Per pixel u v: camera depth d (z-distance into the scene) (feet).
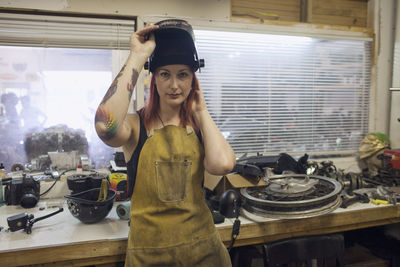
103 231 4.93
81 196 5.48
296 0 8.86
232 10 8.25
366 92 9.45
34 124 7.36
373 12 9.29
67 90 7.52
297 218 4.96
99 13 7.03
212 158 3.37
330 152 9.14
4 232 4.86
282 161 7.03
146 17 7.30
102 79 7.73
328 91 9.03
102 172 7.43
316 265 4.69
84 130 7.60
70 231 4.92
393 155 7.93
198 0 7.64
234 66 8.13
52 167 7.22
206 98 7.96
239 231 5.07
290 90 8.64
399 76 9.14
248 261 5.74
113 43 7.22
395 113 9.34
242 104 8.25
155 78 3.38
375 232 7.80
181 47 3.22
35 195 6.36
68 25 6.94
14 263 4.27
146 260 3.35
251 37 8.20
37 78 7.38
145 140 3.41
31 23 6.74
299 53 8.66
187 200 3.43
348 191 6.38
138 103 7.41
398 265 6.66
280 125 8.61
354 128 9.41
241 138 8.30
